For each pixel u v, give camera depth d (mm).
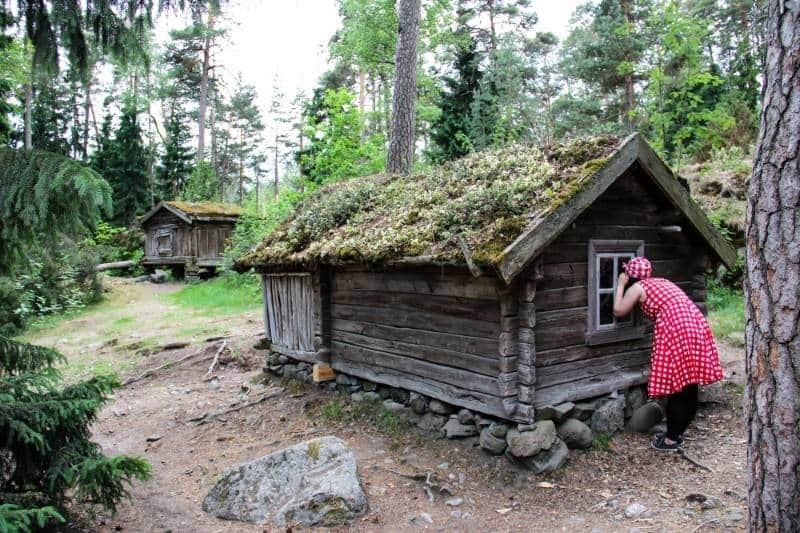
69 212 3488
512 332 4617
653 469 4633
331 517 4062
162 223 22625
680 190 5312
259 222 18016
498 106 18766
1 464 3635
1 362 3945
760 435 2605
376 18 16828
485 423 4973
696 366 4723
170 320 12914
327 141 18078
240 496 4398
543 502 4219
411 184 6766
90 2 4082
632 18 22453
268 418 6531
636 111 14961
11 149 3461
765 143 2576
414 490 4539
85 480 3447
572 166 5031
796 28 2461
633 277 5043
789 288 2475
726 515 3766
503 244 4301
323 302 6859
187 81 34938
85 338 11531
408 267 5102
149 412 7148
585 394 5043
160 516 4359
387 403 6035
